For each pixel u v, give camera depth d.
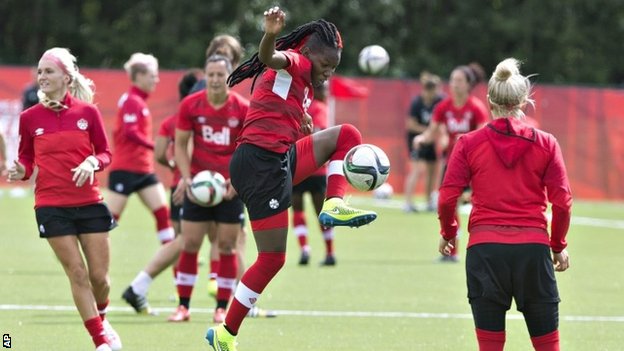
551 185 22.77
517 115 23.42
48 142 26.59
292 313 36.09
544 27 138.75
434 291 41.81
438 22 142.50
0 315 34.38
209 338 25.61
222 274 33.62
